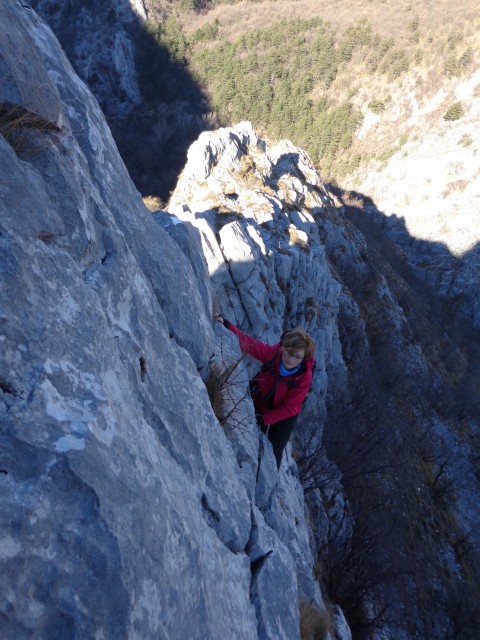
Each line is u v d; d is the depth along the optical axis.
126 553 1.44
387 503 21.59
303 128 82.25
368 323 34.66
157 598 1.57
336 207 39.44
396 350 35.50
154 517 1.69
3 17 2.02
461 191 74.62
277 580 3.51
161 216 4.83
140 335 2.54
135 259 3.03
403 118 81.38
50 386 1.51
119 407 1.86
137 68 77.94
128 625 1.36
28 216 1.76
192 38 84.44
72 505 1.35
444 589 20.94
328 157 82.75
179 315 3.47
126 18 79.44
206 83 81.94
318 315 19.42
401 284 49.34
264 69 82.50
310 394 17.92
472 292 68.25
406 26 85.62
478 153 74.69
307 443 15.50
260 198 22.11
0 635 1.08
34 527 1.24
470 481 32.72
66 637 1.20
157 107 74.56
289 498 6.57
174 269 3.58
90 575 1.31
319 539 12.12
